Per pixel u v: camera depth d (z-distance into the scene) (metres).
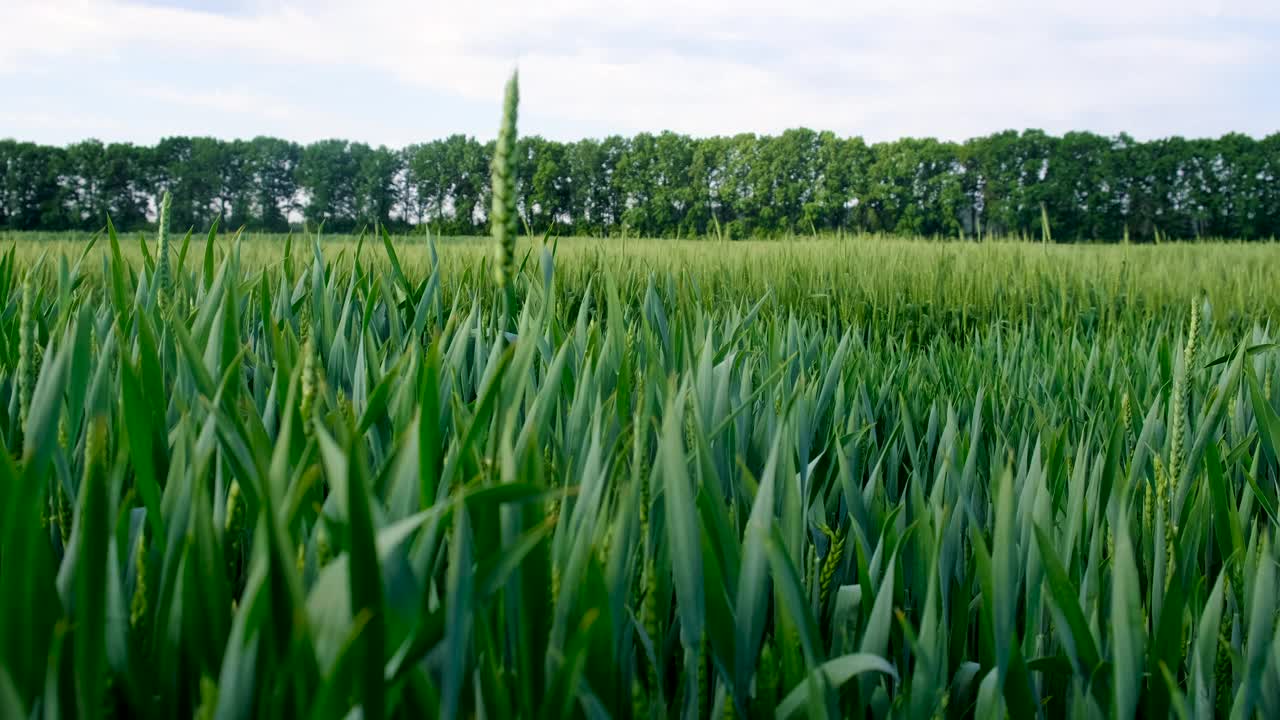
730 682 0.83
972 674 1.10
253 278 2.18
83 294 2.18
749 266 9.01
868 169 47.94
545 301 1.56
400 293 2.74
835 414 1.97
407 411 1.10
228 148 56.56
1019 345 4.03
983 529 1.59
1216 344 3.40
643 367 1.83
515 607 0.78
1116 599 0.83
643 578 1.00
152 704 0.68
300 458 0.89
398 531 0.59
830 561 1.18
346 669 0.53
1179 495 1.31
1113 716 0.87
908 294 8.77
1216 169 53.81
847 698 1.02
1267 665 0.92
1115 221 54.78
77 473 1.11
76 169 56.78
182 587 0.67
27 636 0.60
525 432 0.94
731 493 1.46
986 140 52.44
